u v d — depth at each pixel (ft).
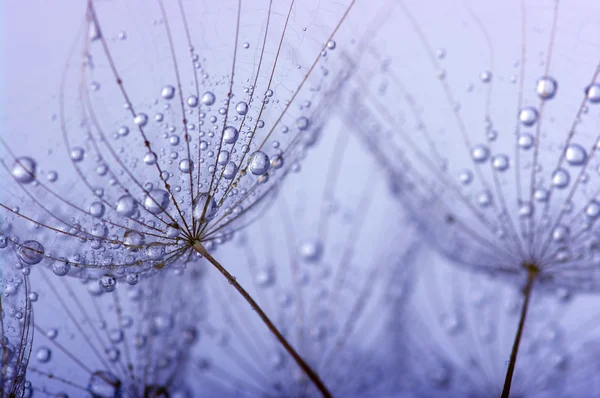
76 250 0.35
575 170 0.38
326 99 0.38
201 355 0.42
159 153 0.36
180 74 0.36
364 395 0.42
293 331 0.42
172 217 0.35
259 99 0.35
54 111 0.37
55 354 0.38
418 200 0.42
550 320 0.43
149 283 0.39
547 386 0.42
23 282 0.36
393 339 0.43
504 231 0.40
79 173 0.36
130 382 0.38
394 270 0.44
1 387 0.35
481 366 0.43
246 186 0.36
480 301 0.43
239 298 0.42
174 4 0.36
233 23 0.36
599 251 0.39
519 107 0.39
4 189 0.36
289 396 0.41
